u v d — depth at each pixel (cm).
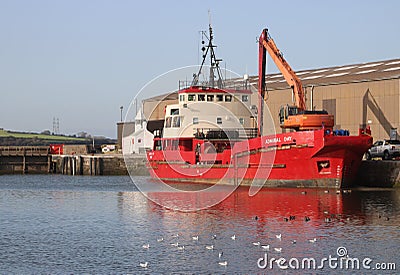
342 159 4316
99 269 2286
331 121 4519
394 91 5619
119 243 2708
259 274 2188
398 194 4172
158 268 2277
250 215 3378
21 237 2886
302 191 4384
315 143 4272
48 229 3097
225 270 2238
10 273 2258
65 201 4366
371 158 5303
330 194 4200
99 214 3609
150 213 3600
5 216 3584
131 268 2288
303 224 3050
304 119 4484
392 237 2712
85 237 2861
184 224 3150
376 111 5753
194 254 2470
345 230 2873
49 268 2314
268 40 4978
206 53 5522
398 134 5581
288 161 4491
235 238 2742
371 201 3819
